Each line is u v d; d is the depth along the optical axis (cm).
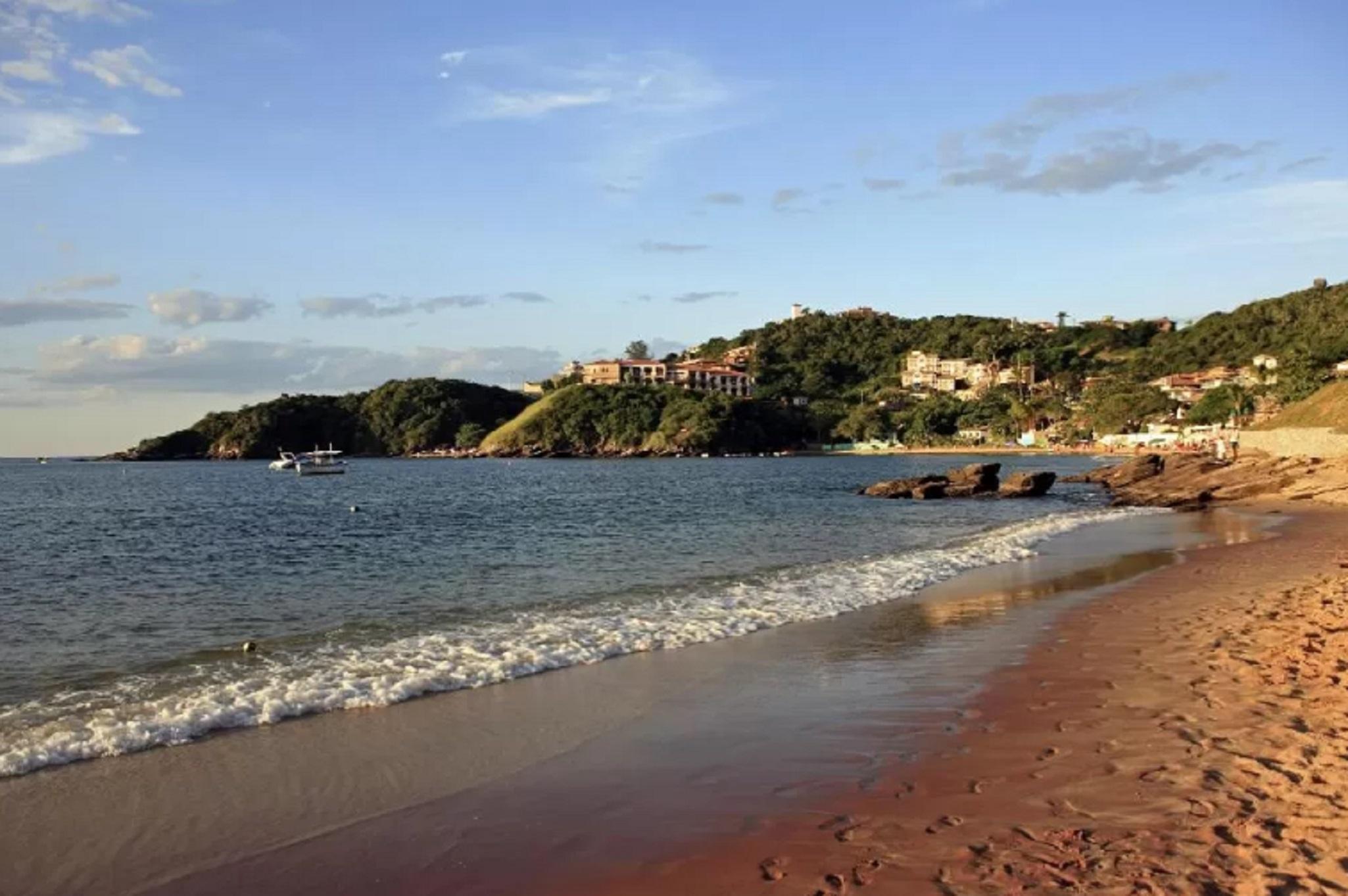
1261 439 7088
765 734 990
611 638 1520
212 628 1706
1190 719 953
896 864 650
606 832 737
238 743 974
